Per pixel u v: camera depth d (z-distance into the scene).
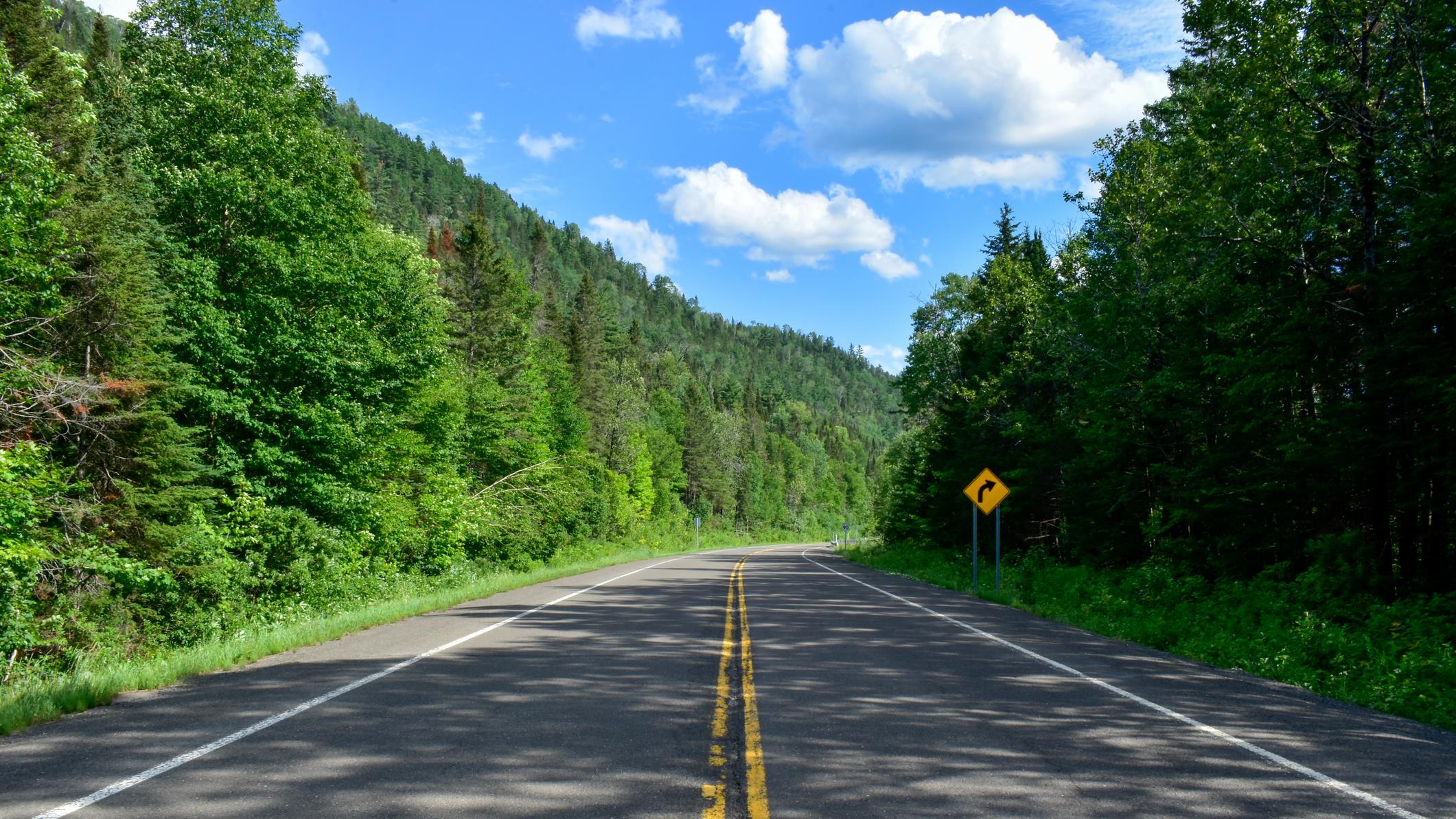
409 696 7.53
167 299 17.44
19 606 13.10
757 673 8.95
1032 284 34.72
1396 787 5.08
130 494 14.84
